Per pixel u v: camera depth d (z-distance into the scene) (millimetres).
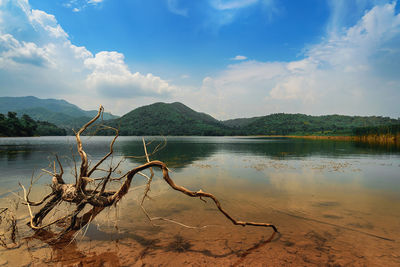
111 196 5215
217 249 4227
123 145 43625
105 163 16859
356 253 4023
